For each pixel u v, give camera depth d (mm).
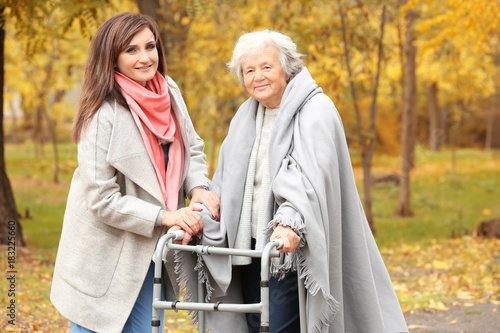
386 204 14242
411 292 6094
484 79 18672
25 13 7203
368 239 2883
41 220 10609
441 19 7742
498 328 4660
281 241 2357
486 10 7375
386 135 22781
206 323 2879
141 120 2770
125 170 2703
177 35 10375
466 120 33969
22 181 16750
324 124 2627
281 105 2705
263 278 2291
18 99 27469
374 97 9914
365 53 10602
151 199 2777
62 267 2791
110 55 2736
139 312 2865
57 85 16531
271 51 2742
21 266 6645
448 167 22484
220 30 10609
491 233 9469
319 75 9578
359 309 2711
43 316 4758
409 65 12320
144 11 8273
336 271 2609
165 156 2910
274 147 2676
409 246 8828
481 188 16734
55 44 15172
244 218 2812
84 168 2686
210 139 16750
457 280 6461
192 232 2670
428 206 13906
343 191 2719
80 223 2779
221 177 2969
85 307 2719
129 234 2762
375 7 9586
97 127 2691
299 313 2664
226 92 11773
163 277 2945
